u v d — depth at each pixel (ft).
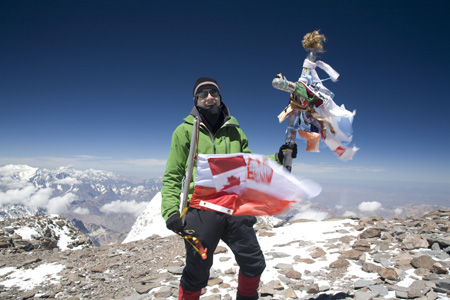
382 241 16.43
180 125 8.14
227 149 8.00
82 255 21.85
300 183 7.57
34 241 35.65
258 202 7.72
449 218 20.35
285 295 11.41
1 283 17.15
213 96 7.75
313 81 8.84
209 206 7.38
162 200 7.59
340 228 20.77
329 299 10.43
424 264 12.20
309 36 8.74
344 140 8.77
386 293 10.32
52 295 14.79
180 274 15.81
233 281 13.79
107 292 14.57
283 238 20.31
